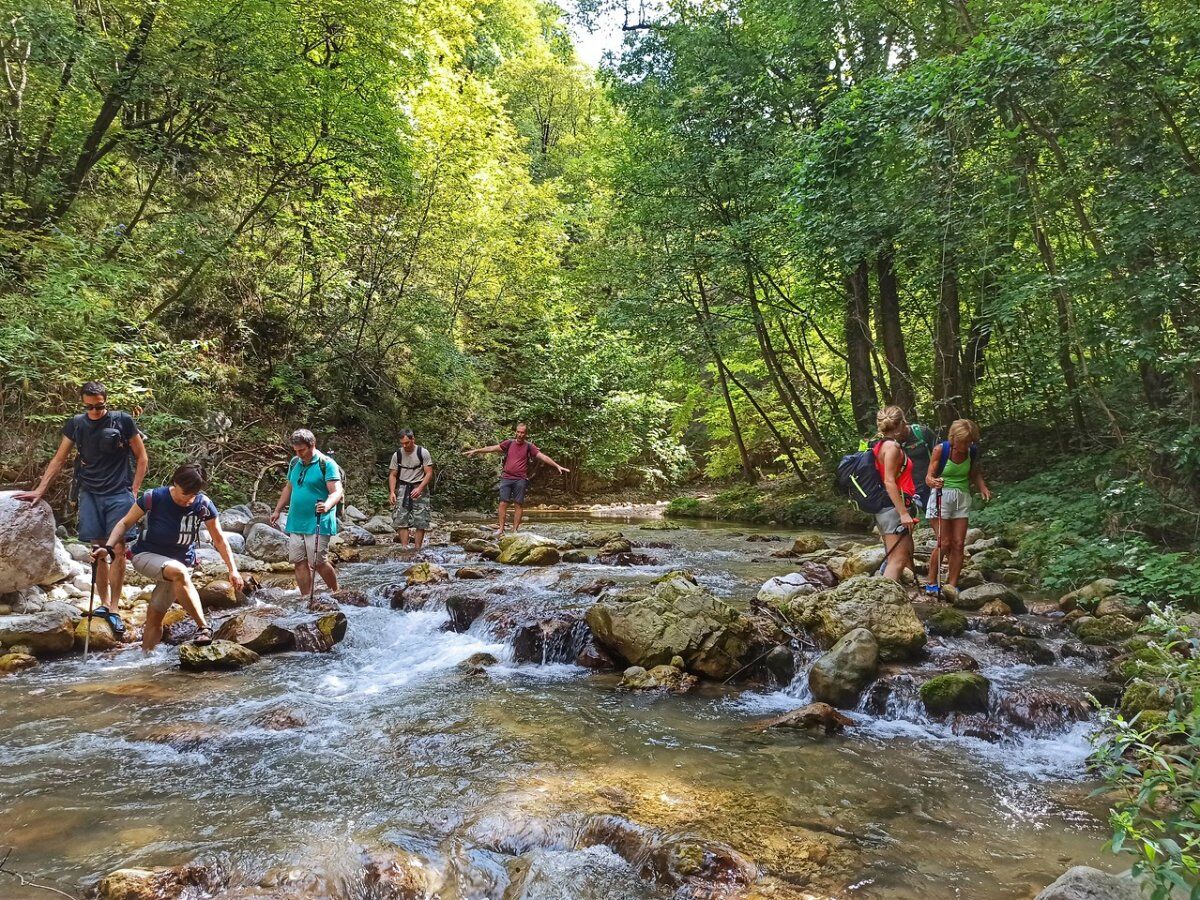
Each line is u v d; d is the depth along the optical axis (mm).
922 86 7859
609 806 3164
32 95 9664
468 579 7887
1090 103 7121
